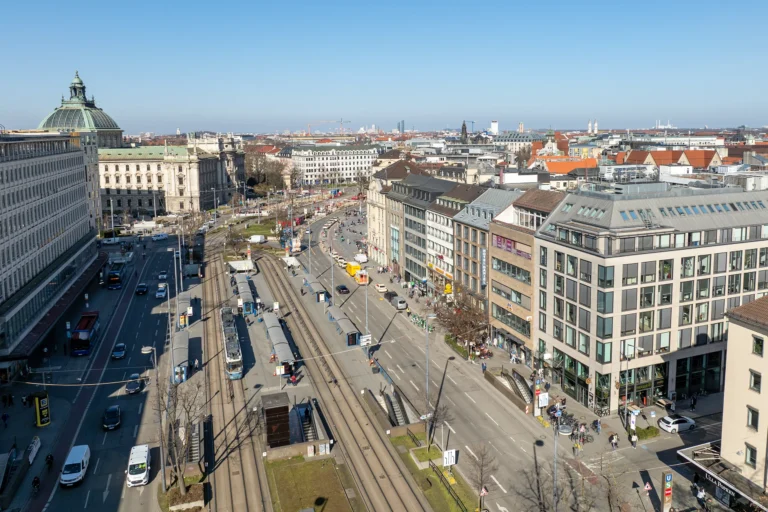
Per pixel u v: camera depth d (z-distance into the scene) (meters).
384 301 154.38
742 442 67.00
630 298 88.62
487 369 107.25
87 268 172.38
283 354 106.75
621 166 160.75
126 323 138.12
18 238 116.75
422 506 69.12
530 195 113.00
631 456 79.44
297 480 74.50
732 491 65.12
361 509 68.56
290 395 99.12
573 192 102.81
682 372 94.81
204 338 127.88
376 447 82.44
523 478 74.75
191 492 71.06
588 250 89.75
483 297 125.88
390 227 186.00
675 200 94.06
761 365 64.25
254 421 89.88
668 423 85.31
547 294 100.94
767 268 97.75
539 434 85.50
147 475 74.31
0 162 108.00
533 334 105.75
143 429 88.31
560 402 92.62
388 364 111.94
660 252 89.06
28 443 84.12
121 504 70.44
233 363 105.25
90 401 97.38
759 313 65.19
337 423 89.38
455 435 85.38
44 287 128.00
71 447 83.00
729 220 94.69
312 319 139.88
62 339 126.88
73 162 161.62
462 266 136.88
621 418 89.31
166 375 106.94
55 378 106.50
